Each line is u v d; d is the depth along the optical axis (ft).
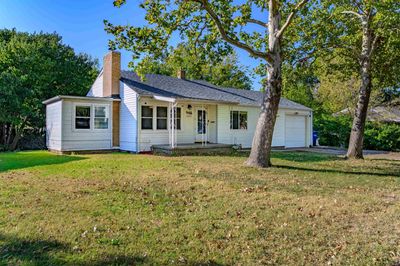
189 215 17.71
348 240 14.47
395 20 36.45
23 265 11.62
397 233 15.30
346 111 90.89
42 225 15.58
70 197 21.02
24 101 70.38
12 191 22.54
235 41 33.30
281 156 50.62
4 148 69.21
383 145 74.43
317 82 103.09
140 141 53.26
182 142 59.62
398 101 77.61
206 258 12.57
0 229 15.01
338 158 47.96
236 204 19.98
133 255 12.64
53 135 56.59
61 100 51.65
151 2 31.58
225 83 112.37
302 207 19.45
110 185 24.95
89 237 14.26
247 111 67.62
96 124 55.16
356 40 47.37
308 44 46.44
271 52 34.81
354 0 43.42
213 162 38.96
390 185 26.94
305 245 13.92
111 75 57.47
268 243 14.08
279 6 35.37
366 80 46.44
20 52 72.90
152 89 57.06
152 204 19.81
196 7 34.42
